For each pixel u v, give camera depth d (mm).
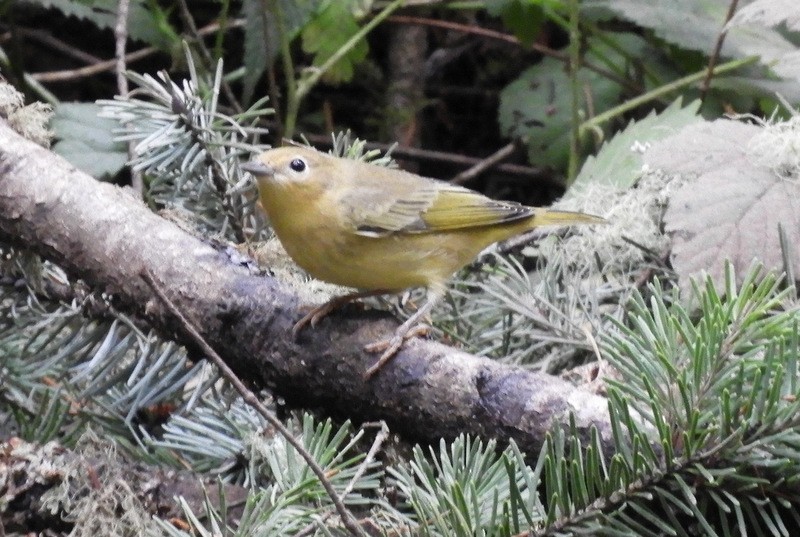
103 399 4453
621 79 4641
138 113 4434
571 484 4312
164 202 4457
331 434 4387
